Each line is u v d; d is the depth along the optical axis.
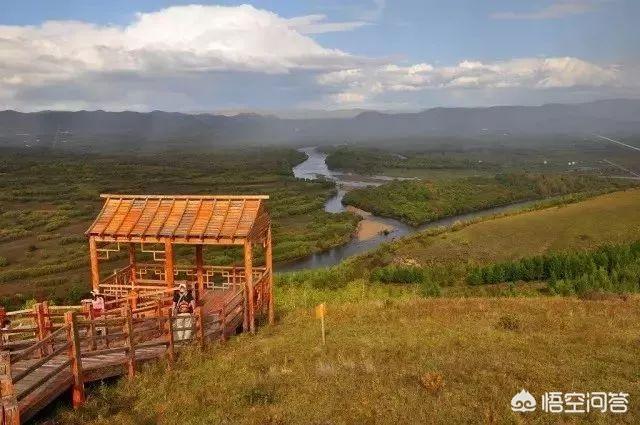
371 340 19.61
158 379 15.47
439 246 81.62
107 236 22.06
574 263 60.75
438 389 13.62
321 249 99.06
